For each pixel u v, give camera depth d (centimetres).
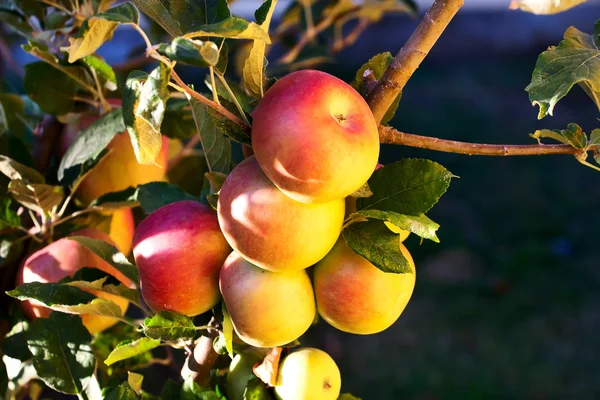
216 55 60
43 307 83
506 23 536
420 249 320
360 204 69
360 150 63
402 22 462
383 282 69
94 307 75
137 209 97
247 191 66
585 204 359
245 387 74
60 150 90
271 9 65
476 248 322
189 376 74
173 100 91
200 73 240
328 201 65
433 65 523
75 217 88
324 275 70
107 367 87
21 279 82
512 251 321
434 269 308
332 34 140
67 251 82
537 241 328
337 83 65
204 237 71
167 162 100
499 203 362
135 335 80
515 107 451
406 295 71
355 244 67
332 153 63
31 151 97
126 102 63
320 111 63
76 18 89
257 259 67
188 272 71
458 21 538
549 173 393
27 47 83
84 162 84
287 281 69
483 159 405
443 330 273
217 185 72
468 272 306
